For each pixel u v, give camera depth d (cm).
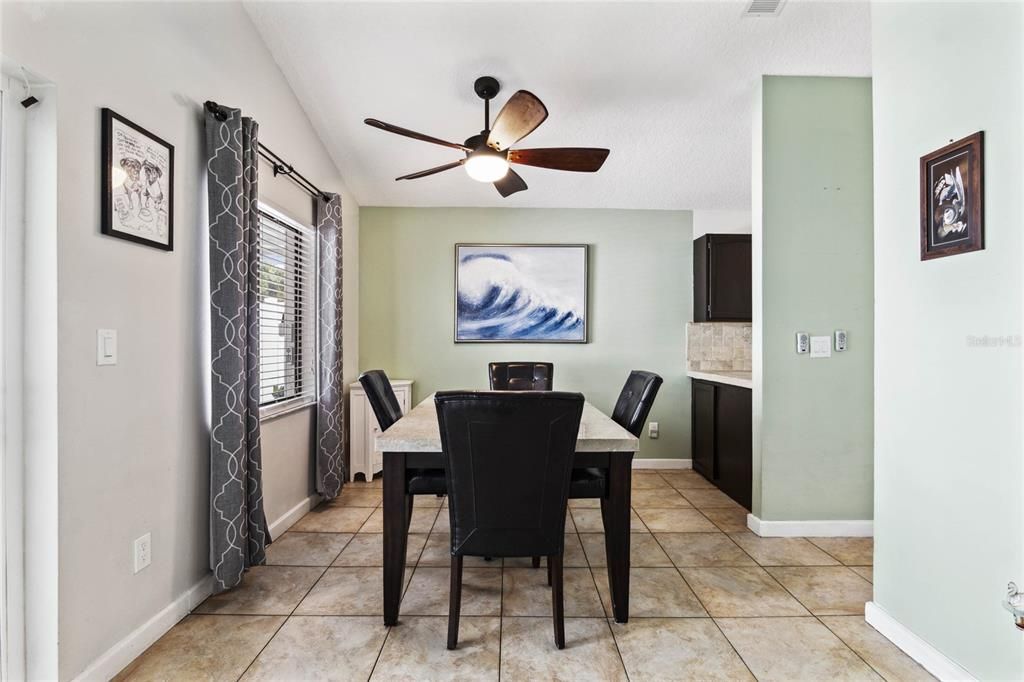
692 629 176
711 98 275
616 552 180
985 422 134
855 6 208
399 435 180
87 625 141
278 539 259
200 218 193
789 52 238
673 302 418
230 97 213
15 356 128
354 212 402
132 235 155
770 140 259
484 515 162
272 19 226
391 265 414
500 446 157
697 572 222
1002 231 129
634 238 419
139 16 160
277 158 245
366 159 344
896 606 167
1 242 125
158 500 170
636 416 207
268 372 267
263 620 181
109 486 149
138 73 160
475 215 416
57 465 131
